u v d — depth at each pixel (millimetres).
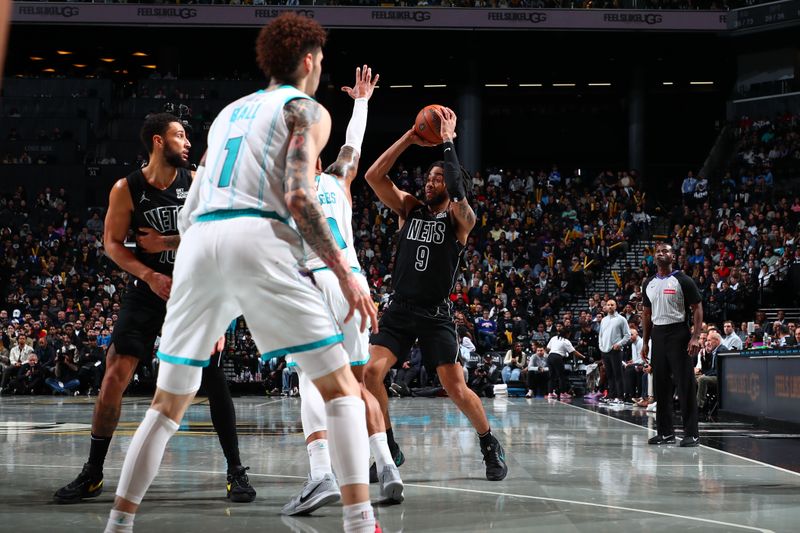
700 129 33188
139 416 10250
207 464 5246
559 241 23672
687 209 25641
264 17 26641
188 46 29422
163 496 3986
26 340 17719
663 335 6801
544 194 27969
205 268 2484
